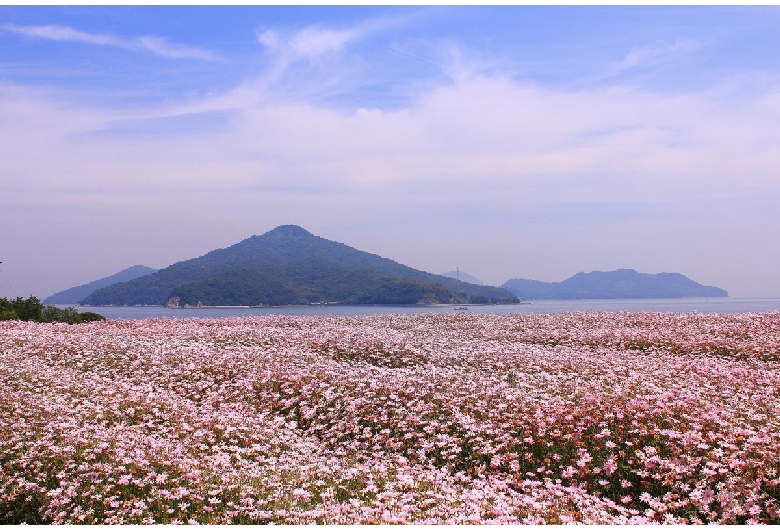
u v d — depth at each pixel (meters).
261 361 22.34
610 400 14.79
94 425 13.77
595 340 27.91
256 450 13.21
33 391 17.12
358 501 9.77
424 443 13.46
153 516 9.49
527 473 11.63
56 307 45.41
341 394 17.61
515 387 18.03
